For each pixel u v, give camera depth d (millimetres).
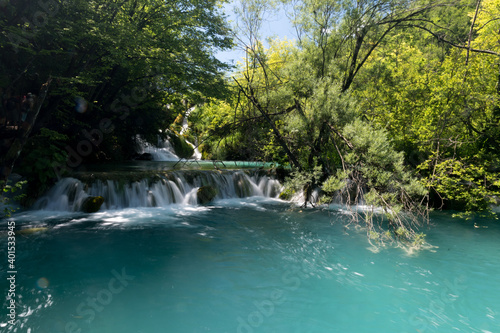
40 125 10766
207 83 14031
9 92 9609
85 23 9719
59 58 11141
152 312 3787
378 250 6160
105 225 7629
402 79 10852
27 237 6531
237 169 13438
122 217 8430
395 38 11664
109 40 10328
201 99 15672
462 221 8367
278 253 5949
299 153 10172
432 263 5445
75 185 9211
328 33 9883
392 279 4805
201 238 6848
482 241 6695
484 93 8984
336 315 3768
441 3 9016
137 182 10070
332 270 5141
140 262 5398
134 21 12734
